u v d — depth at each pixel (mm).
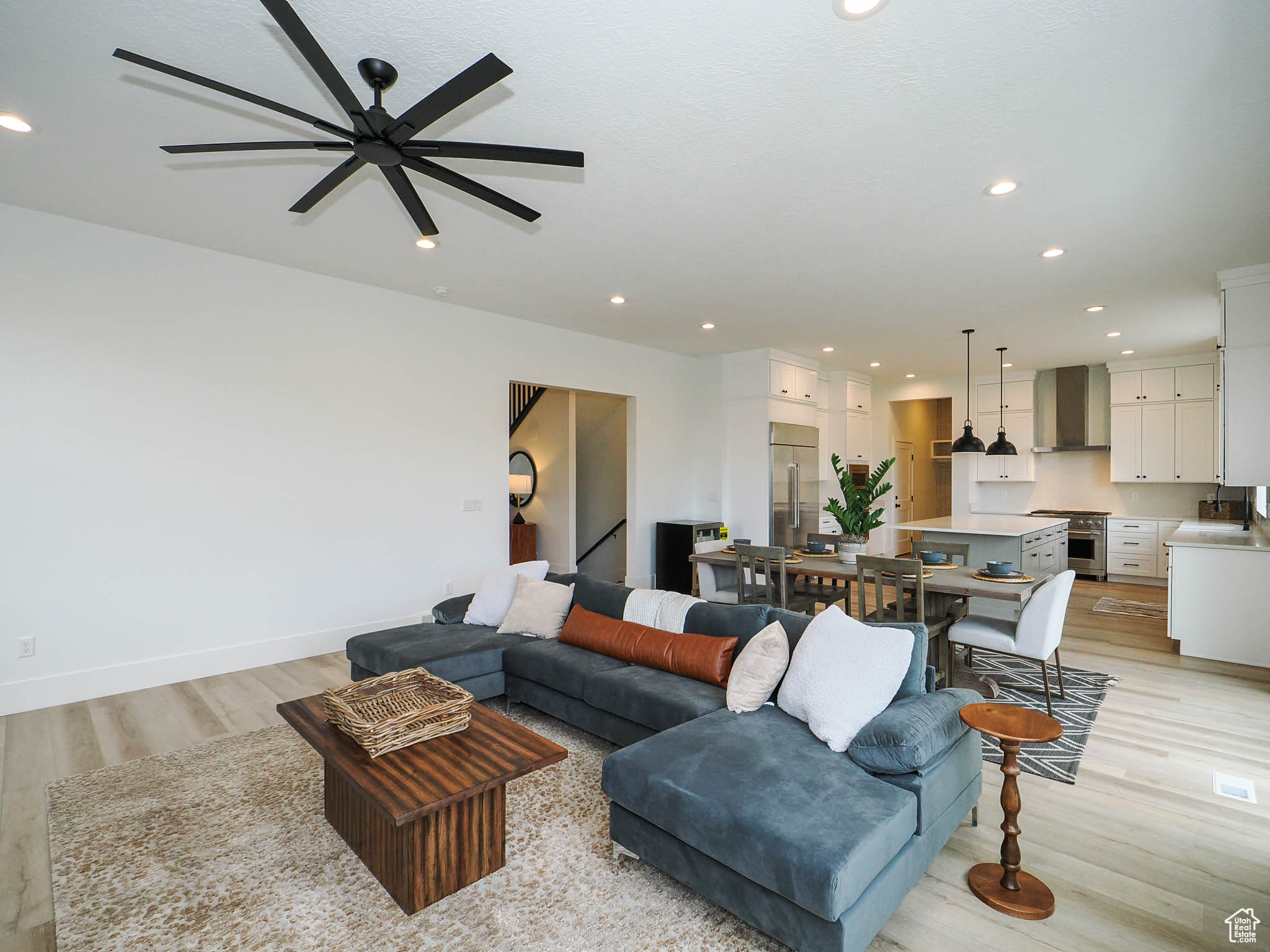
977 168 2785
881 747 1947
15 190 3111
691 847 1849
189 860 2129
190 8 1847
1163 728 3209
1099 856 2156
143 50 2039
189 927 1816
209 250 3930
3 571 3307
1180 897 1944
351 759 2020
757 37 1940
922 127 2455
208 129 2539
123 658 3664
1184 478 6973
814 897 1502
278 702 3541
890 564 3668
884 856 1662
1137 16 1831
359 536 4625
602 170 2820
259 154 2734
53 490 3439
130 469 3676
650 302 4980
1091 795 2561
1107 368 7629
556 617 3635
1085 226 3414
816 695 2238
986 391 8227
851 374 8227
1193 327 5629
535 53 2031
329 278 4457
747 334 6105
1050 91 2215
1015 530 5238
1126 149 2613
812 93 2242
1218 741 3057
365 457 4648
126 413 3656
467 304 5117
